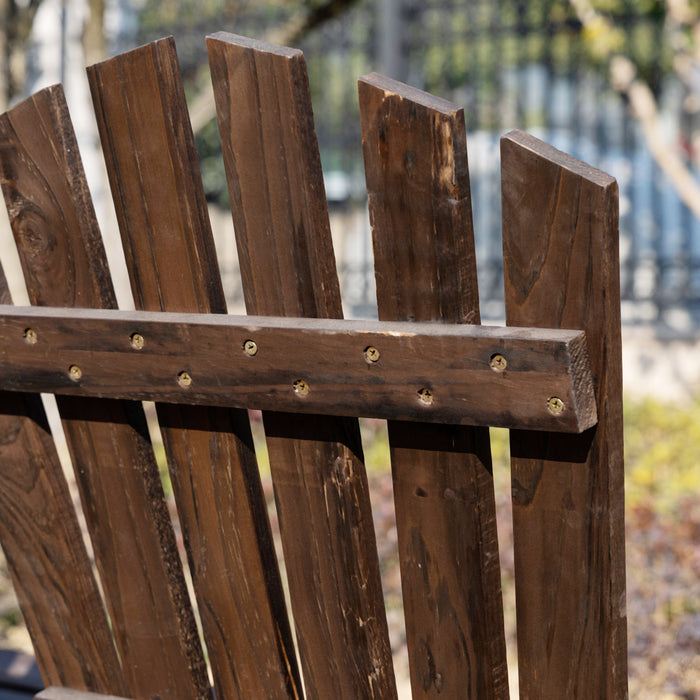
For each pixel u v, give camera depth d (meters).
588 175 0.96
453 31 7.65
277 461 1.26
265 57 1.09
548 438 1.06
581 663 1.12
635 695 3.05
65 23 6.46
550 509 1.09
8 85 5.00
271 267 1.18
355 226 8.18
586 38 6.68
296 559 1.29
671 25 6.81
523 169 1.00
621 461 1.05
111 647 1.52
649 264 7.51
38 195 1.31
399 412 1.07
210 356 1.17
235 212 1.18
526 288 1.03
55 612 1.52
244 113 1.13
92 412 1.36
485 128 8.09
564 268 1.00
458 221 1.04
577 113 7.73
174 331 1.18
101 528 1.43
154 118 1.19
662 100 7.74
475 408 1.02
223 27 7.65
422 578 1.20
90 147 6.37
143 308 1.30
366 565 1.26
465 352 1.01
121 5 7.71
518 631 1.17
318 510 1.25
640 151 8.40
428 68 8.05
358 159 8.09
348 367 1.09
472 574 1.16
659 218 7.56
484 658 1.19
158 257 1.26
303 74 1.09
